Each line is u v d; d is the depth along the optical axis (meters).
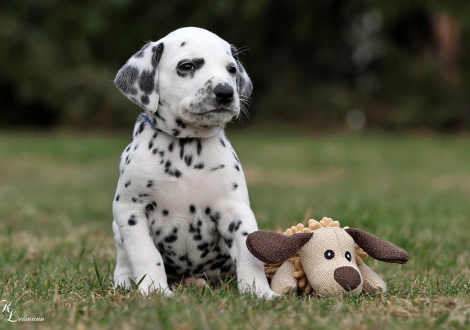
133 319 3.37
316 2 23.06
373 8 22.31
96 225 8.15
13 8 24.91
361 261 4.34
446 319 3.39
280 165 15.02
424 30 24.27
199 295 3.95
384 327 3.27
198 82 4.20
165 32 23.89
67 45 24.44
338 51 24.36
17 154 16.41
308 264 4.17
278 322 3.36
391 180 12.88
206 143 4.32
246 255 4.15
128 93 4.47
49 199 10.45
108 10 24.11
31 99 23.41
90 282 4.57
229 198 4.30
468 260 5.85
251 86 4.77
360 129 23.28
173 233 4.34
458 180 12.75
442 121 22.86
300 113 23.88
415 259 5.71
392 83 24.09
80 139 19.97
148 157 4.27
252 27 23.22
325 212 8.14
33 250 6.34
